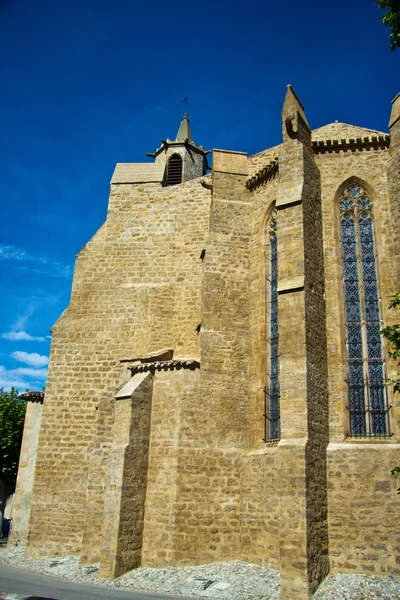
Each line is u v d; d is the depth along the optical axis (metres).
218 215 22.66
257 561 17.45
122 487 18.30
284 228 18.75
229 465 19.11
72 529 22.23
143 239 26.45
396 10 13.21
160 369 20.22
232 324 21.08
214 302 21.22
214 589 15.59
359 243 19.72
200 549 18.00
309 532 15.08
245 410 19.98
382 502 16.14
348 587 14.73
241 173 23.58
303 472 15.49
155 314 24.86
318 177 20.39
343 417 17.52
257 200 22.69
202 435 19.17
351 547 15.95
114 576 17.38
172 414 19.41
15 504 26.14
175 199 26.89
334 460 16.86
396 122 19.66
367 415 17.66
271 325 20.53
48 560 21.53
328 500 16.52
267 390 19.77
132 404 19.38
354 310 18.98
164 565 17.83
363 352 18.39
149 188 27.44
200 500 18.48
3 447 37.41
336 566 15.89
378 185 19.88
